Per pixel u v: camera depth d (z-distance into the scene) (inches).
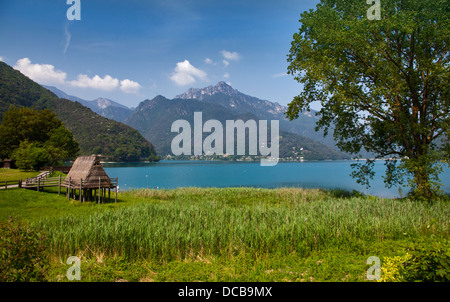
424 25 871.1
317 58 977.5
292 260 399.5
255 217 596.4
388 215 605.6
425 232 518.0
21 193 981.2
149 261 406.0
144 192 1291.8
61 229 480.4
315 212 627.2
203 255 430.9
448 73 815.1
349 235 484.7
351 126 1063.0
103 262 394.0
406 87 882.1
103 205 938.7
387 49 923.4
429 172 829.8
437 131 932.0
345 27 931.3
